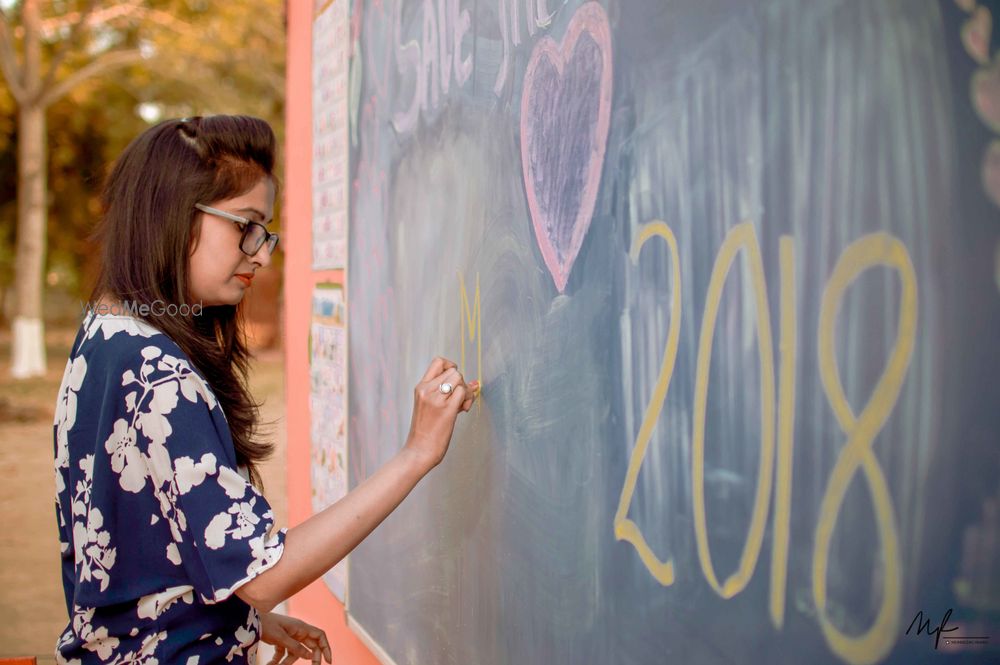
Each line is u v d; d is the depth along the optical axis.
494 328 1.88
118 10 16.06
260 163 1.57
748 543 1.13
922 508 0.91
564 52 1.58
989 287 0.86
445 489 2.15
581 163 1.52
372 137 2.74
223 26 16.66
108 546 1.42
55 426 1.55
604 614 1.47
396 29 2.52
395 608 2.50
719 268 1.18
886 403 0.94
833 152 1.00
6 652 4.92
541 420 1.67
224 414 1.50
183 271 1.51
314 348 3.50
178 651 1.45
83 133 19.52
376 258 2.69
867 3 0.96
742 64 1.13
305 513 3.78
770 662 1.10
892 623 0.94
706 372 1.20
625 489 1.40
